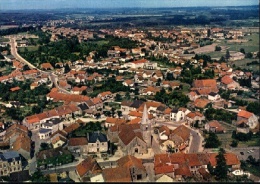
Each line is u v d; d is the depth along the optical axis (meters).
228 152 178.00
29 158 179.50
